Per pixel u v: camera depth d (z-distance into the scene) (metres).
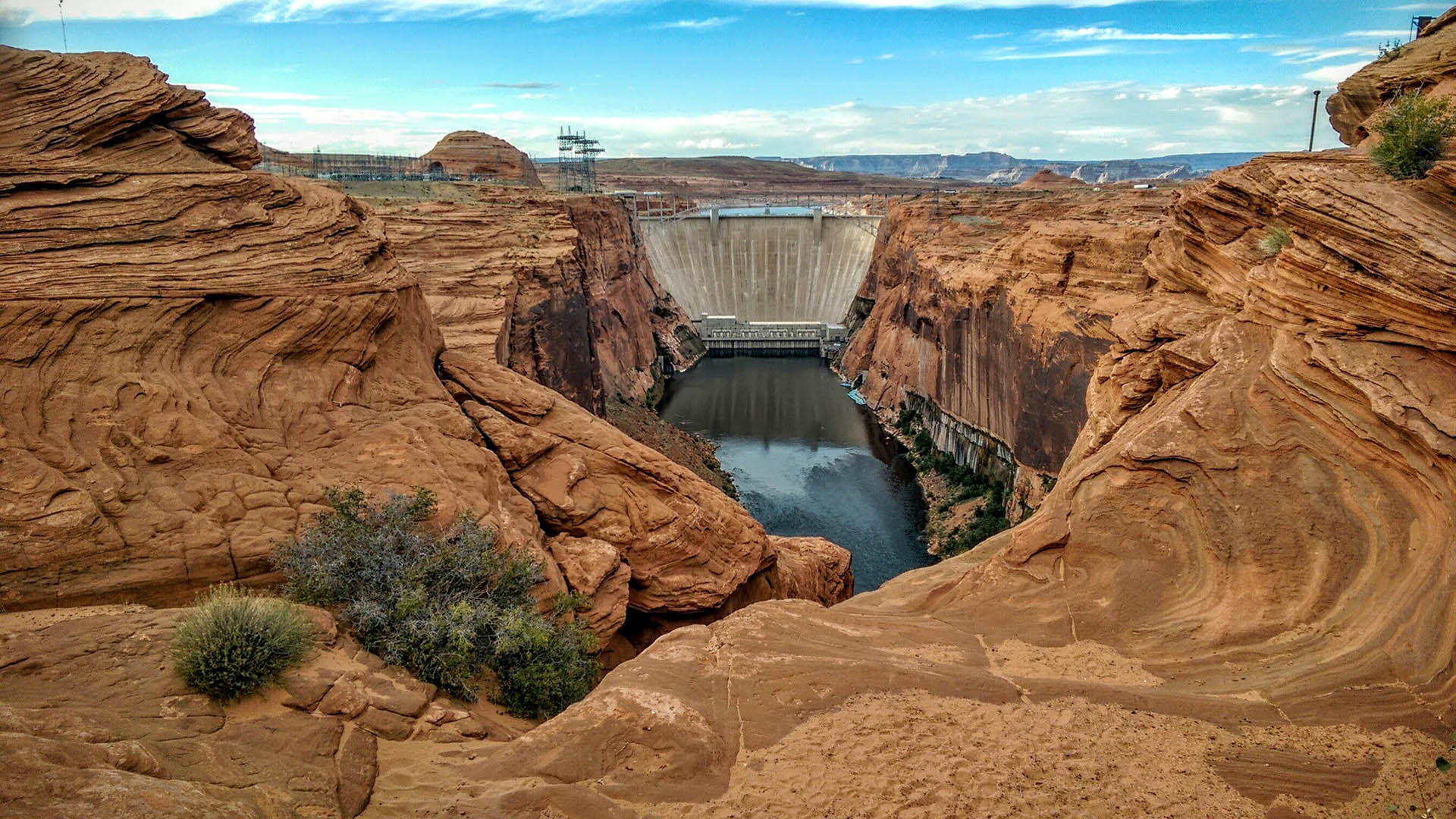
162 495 20.48
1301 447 21.17
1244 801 14.04
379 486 24.47
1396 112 24.27
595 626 26.84
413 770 15.11
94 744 12.16
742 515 34.41
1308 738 15.44
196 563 19.72
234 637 15.60
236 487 21.70
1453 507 17.64
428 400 29.91
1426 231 20.59
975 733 16.34
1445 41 32.16
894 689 18.11
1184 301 33.09
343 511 22.42
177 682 15.12
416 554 22.56
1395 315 20.70
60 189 24.14
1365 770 14.49
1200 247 32.25
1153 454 22.45
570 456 31.48
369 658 19.03
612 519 30.23
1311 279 22.62
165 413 21.83
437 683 19.55
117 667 15.37
